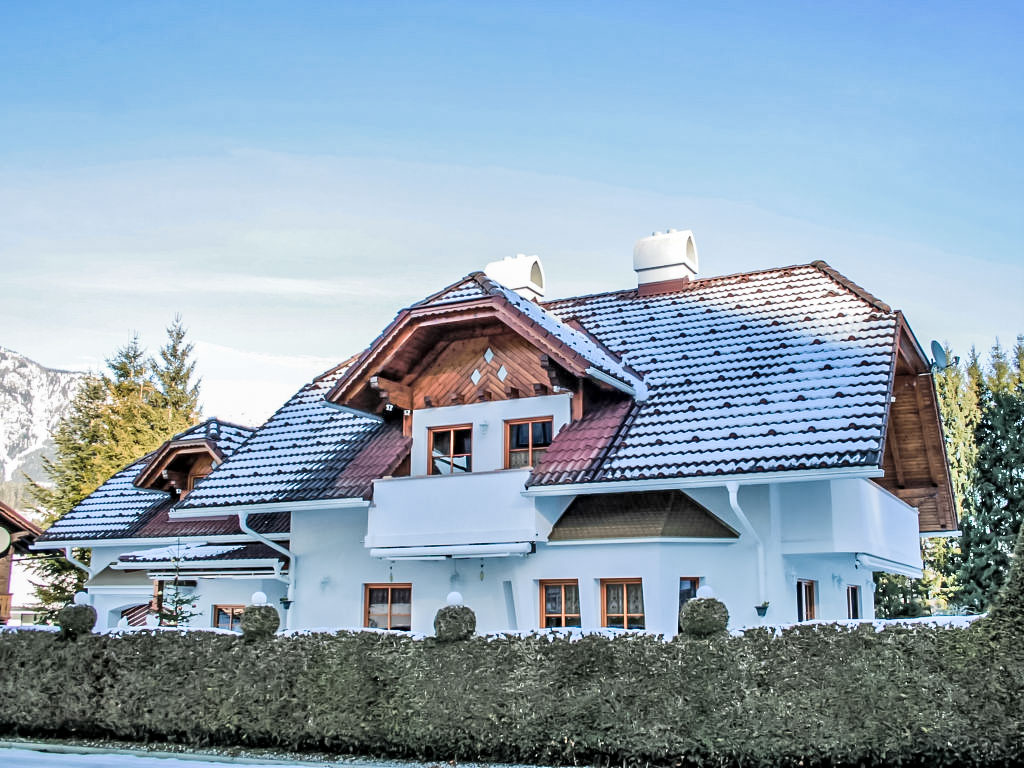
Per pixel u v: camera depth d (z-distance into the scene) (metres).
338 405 20.62
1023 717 10.40
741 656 11.71
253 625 14.84
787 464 15.98
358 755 13.64
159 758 14.20
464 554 18.33
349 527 20.75
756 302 21.92
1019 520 32.31
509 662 12.88
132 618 27.64
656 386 19.55
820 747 11.09
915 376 21.56
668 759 11.84
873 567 20.77
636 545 17.27
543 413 19.52
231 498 21.14
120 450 45.25
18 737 16.09
